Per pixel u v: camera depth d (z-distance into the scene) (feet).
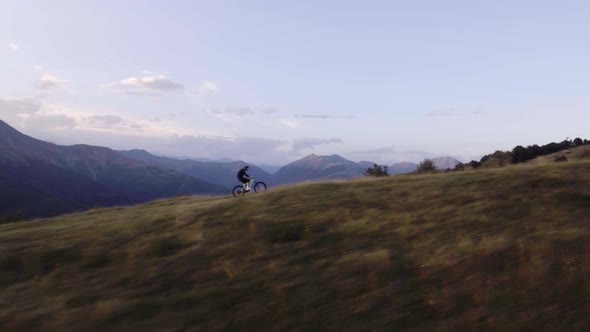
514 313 25.80
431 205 51.37
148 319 29.22
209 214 57.06
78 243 48.14
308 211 53.62
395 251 37.99
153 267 39.06
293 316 28.12
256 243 43.47
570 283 28.35
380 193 60.03
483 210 47.14
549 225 40.52
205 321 28.45
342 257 37.52
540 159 176.24
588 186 51.26
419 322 26.13
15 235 55.06
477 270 31.99
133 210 76.79
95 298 33.42
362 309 28.25
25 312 31.35
